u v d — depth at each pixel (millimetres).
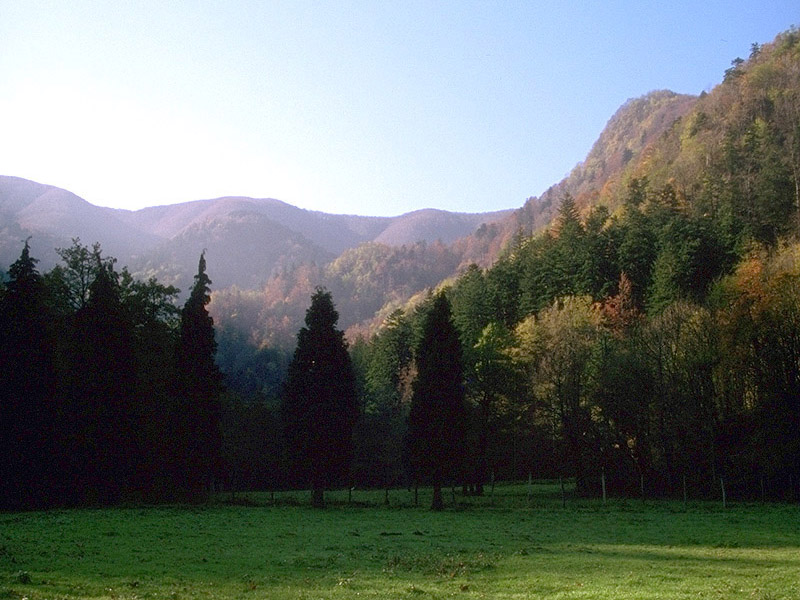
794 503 50906
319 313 56125
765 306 60156
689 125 161625
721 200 103000
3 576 18781
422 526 36281
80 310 54094
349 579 19797
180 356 57688
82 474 51031
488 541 29531
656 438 61562
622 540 30016
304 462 53156
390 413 88062
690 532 33031
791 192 97500
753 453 56094
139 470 54906
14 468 47000
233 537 30125
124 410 53344
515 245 141000
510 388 66188
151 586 18328
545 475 78375
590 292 90625
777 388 57781
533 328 78250
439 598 17125
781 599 16562
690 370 61594
